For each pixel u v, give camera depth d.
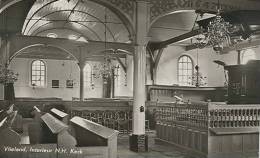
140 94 12.63
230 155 11.27
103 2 12.09
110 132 4.72
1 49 18.80
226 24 10.21
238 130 11.15
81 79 22.27
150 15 12.69
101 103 18.36
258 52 23.56
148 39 12.73
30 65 29.52
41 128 8.99
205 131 11.19
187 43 27.06
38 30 26.88
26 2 15.32
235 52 25.67
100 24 24.70
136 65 12.62
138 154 12.14
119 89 29.61
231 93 14.54
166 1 12.80
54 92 30.06
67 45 21.83
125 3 12.36
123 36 25.19
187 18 20.75
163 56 27.55
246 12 11.14
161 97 25.75
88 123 6.25
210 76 27.59
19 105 18.23
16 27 17.75
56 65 30.30
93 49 22.50
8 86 19.92
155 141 15.03
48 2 19.09
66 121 9.12
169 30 23.70
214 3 13.12
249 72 13.54
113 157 4.58
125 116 17.75
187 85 28.14
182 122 12.84
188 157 11.57
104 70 22.89
